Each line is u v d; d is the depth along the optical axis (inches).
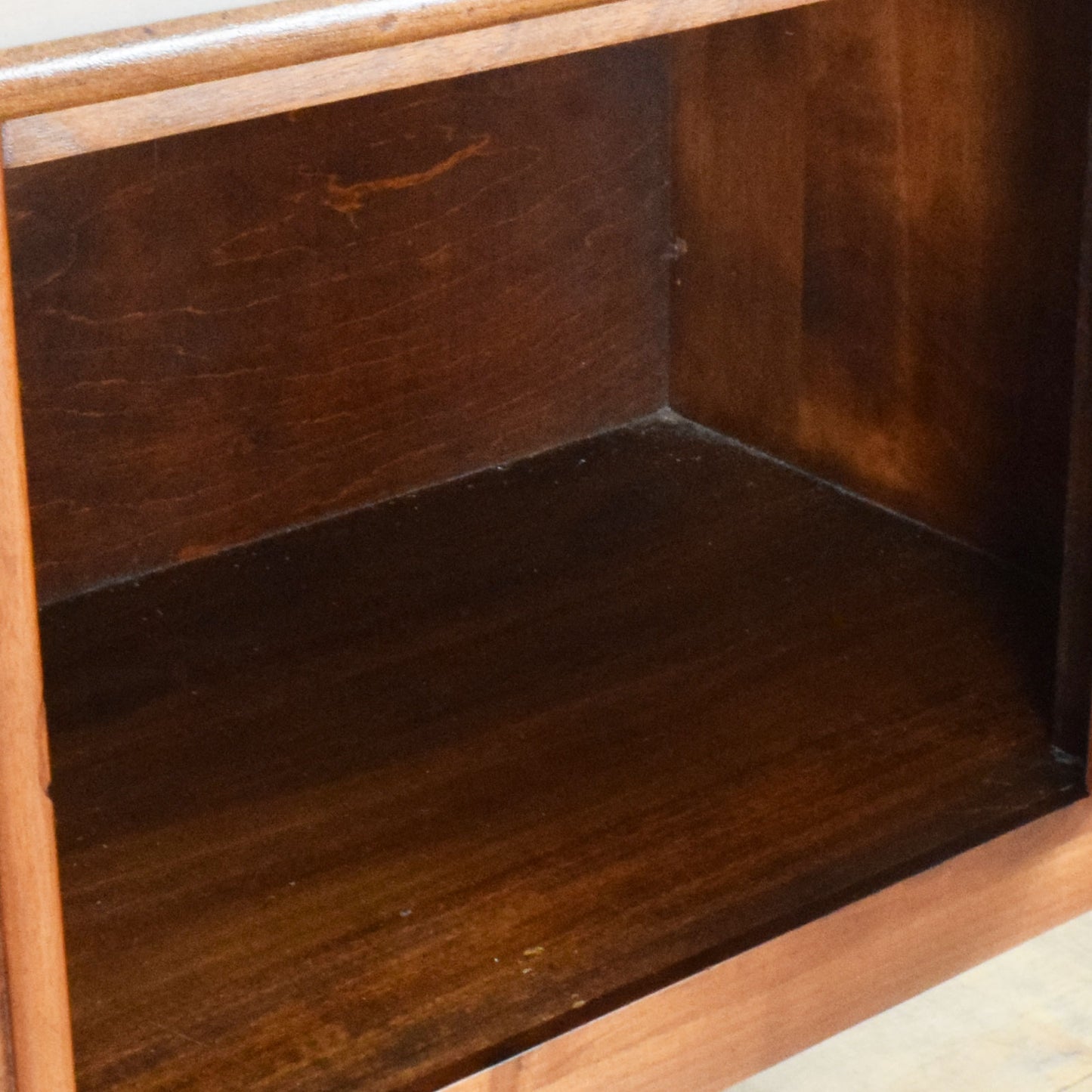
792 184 50.6
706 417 56.7
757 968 34.2
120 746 41.5
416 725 42.2
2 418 23.2
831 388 52.1
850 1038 37.7
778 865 36.7
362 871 37.0
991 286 46.4
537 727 41.9
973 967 38.3
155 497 48.1
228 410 48.4
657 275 55.6
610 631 46.0
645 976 33.4
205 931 35.3
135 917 35.7
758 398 54.6
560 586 48.2
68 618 46.7
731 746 41.0
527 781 39.9
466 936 34.9
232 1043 32.2
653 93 53.0
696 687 43.4
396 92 47.8
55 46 21.9
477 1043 31.9
